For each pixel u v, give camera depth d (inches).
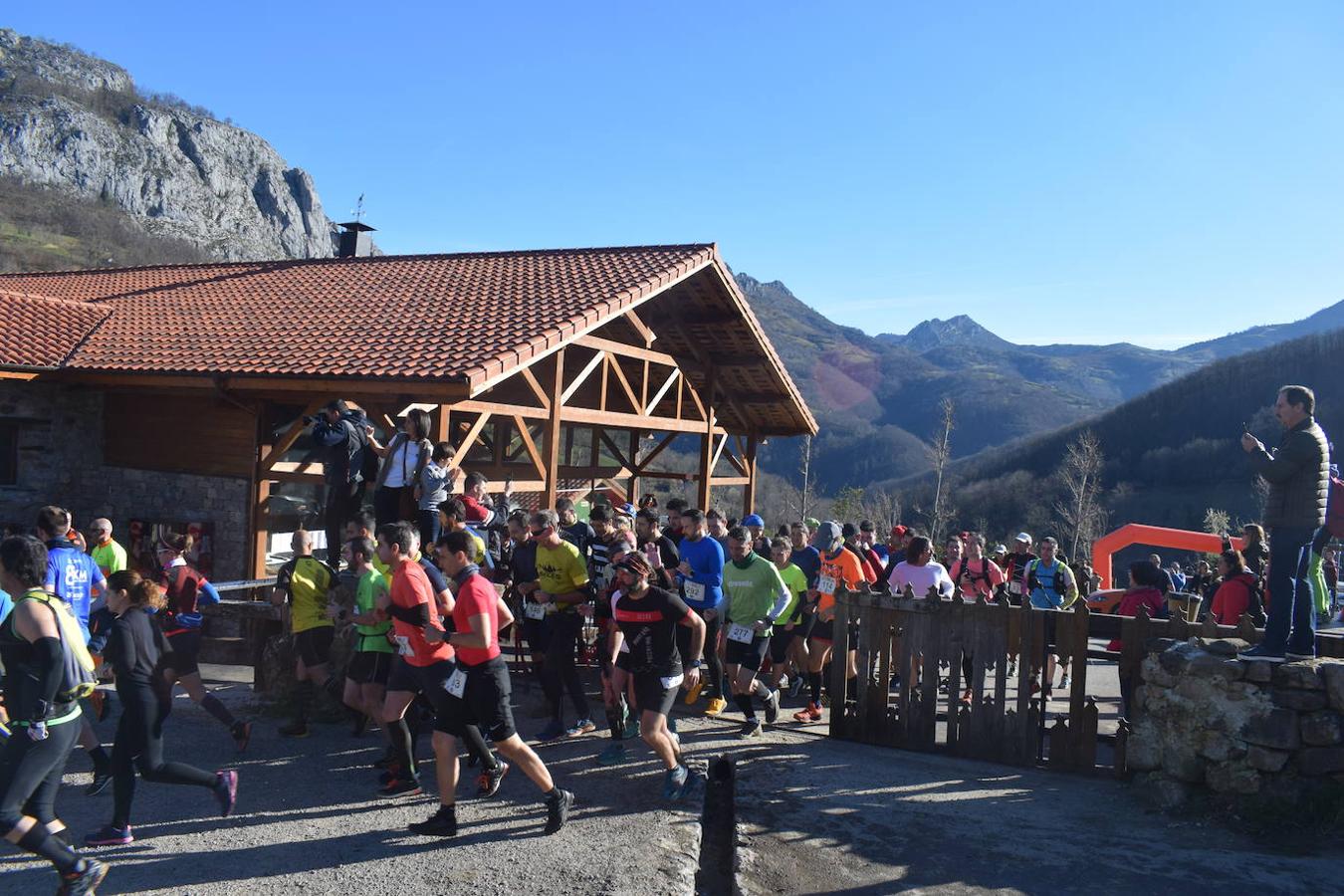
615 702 267.4
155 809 215.2
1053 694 389.4
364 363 421.1
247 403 466.0
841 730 288.2
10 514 503.2
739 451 788.6
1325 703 213.6
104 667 352.2
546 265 605.9
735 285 605.0
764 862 192.2
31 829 158.1
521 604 334.0
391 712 223.9
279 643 307.0
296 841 197.5
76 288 741.9
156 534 497.4
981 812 224.7
